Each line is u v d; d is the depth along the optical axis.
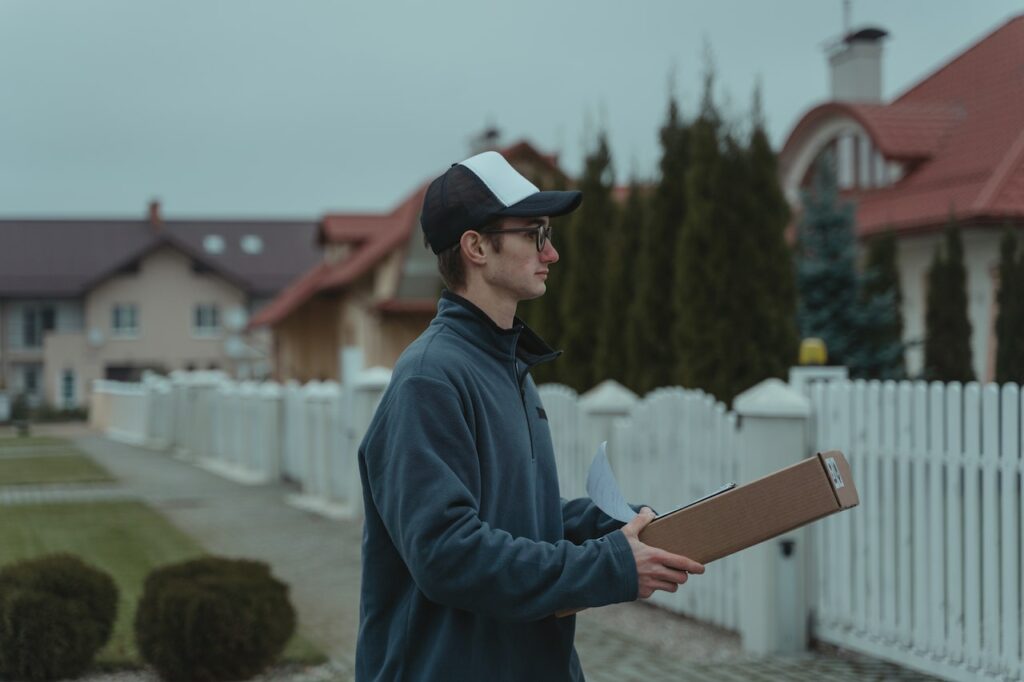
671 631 6.93
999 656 5.11
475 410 2.27
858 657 6.12
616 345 11.48
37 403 58.47
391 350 28.03
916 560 5.64
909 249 18.23
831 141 21.55
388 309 27.27
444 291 2.45
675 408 7.39
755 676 5.81
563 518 2.61
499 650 2.25
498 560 2.11
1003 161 16.78
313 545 10.77
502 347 2.39
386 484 2.20
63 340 56.88
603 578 2.13
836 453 2.18
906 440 5.69
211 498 14.82
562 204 2.37
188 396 23.33
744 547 2.17
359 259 30.41
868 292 15.07
